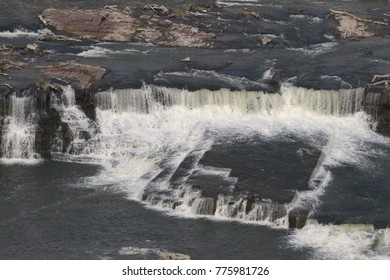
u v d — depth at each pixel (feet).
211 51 331.36
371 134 272.92
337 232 216.13
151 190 234.99
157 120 275.39
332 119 279.08
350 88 280.72
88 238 216.54
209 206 225.76
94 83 280.92
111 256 206.39
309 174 238.68
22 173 253.24
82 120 271.28
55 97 272.51
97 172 253.03
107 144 263.70
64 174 252.42
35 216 227.81
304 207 223.30
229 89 280.92
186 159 248.52
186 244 212.64
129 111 277.44
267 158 247.29
